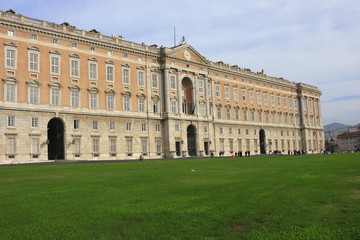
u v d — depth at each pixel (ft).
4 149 190.08
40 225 39.68
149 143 259.60
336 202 48.73
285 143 405.18
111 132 238.07
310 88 452.76
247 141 351.67
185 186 68.95
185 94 300.20
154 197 55.98
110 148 236.43
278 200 50.98
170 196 56.59
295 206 46.65
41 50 209.46
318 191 58.13
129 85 252.42
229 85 340.59
